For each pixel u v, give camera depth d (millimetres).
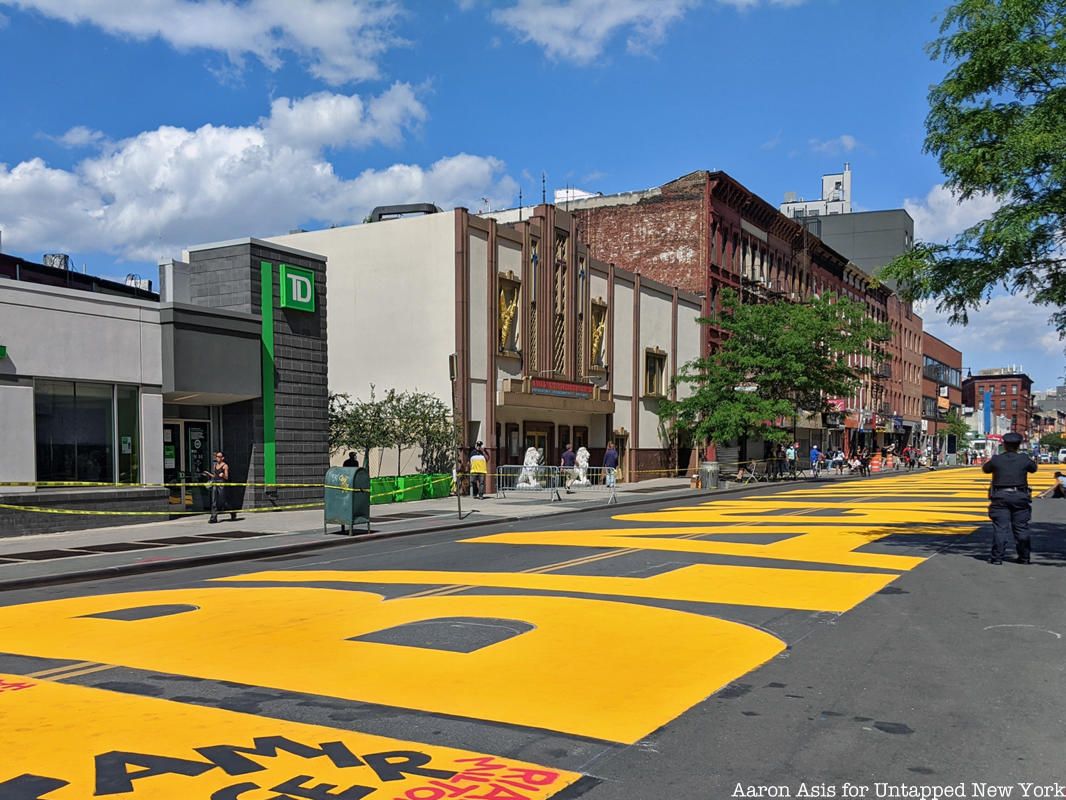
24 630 9039
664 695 6398
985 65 12531
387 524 20906
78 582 13000
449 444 30062
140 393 20391
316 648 7973
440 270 31297
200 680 6879
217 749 5266
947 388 116438
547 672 7055
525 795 4582
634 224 49625
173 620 9453
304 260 24906
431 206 37719
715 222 49094
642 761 5082
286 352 24234
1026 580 11633
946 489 36281
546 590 11133
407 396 30766
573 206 51281
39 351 18281
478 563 14047
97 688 6668
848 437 75375
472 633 8516
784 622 9031
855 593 10766
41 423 18531
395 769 4934
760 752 5238
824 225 89438
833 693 6461
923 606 9883
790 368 41000
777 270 58469
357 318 32750
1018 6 12211
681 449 47062
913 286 13477
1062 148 11516
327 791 4613
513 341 33625
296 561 15227
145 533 18516
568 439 38906
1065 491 30312
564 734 5547
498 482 32062
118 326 19922
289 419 24234
